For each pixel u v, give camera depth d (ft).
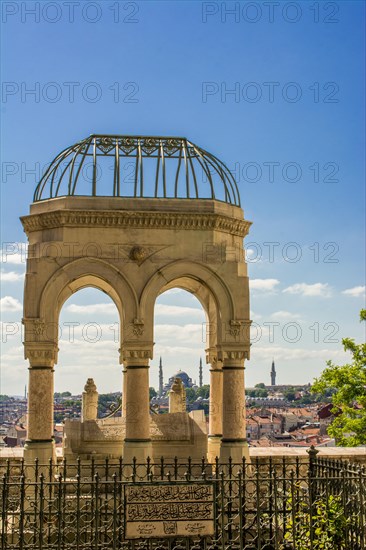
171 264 84.33
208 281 85.15
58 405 357.00
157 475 78.54
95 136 87.56
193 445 86.58
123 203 84.64
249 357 84.89
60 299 88.58
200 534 66.44
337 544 67.67
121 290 83.56
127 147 87.40
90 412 98.07
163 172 87.04
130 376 82.74
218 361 91.35
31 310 82.58
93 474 74.49
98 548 66.23
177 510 66.54
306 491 75.25
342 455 92.07
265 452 93.71
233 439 83.41
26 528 71.97
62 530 65.57
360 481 66.54
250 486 81.35
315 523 67.72
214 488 67.05
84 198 84.33
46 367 82.28
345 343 152.35
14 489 81.30
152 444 86.17
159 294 87.20
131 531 65.82
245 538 74.08
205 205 85.97
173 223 84.89
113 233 84.23
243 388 84.64
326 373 152.25
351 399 151.33
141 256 83.51
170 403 98.63
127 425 82.17
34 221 85.87
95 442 85.10
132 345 82.74
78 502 64.03
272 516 71.26
